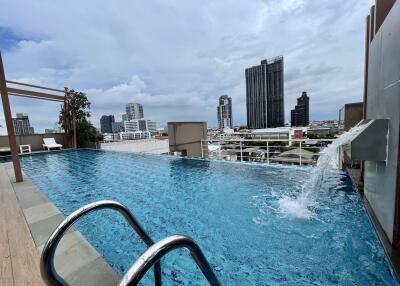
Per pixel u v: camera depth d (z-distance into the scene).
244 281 1.96
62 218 2.62
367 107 3.04
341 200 3.46
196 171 6.09
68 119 13.09
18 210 2.90
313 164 5.66
